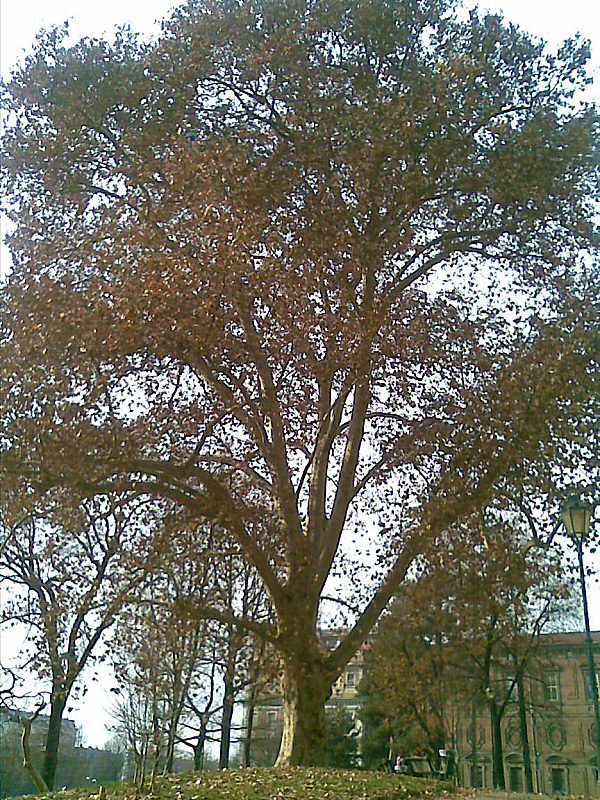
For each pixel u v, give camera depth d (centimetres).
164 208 1825
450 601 2342
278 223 1822
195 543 2047
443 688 3872
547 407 1759
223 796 1253
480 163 1953
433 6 2139
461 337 1928
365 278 1961
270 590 1852
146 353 1744
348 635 1841
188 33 2072
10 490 1642
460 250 2112
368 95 1958
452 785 1803
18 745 3938
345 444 2084
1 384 1644
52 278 1770
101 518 1933
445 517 1781
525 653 3388
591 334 1831
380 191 1884
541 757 5988
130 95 2025
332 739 5119
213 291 1667
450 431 1839
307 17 2064
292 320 1756
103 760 4428
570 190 1997
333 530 1959
